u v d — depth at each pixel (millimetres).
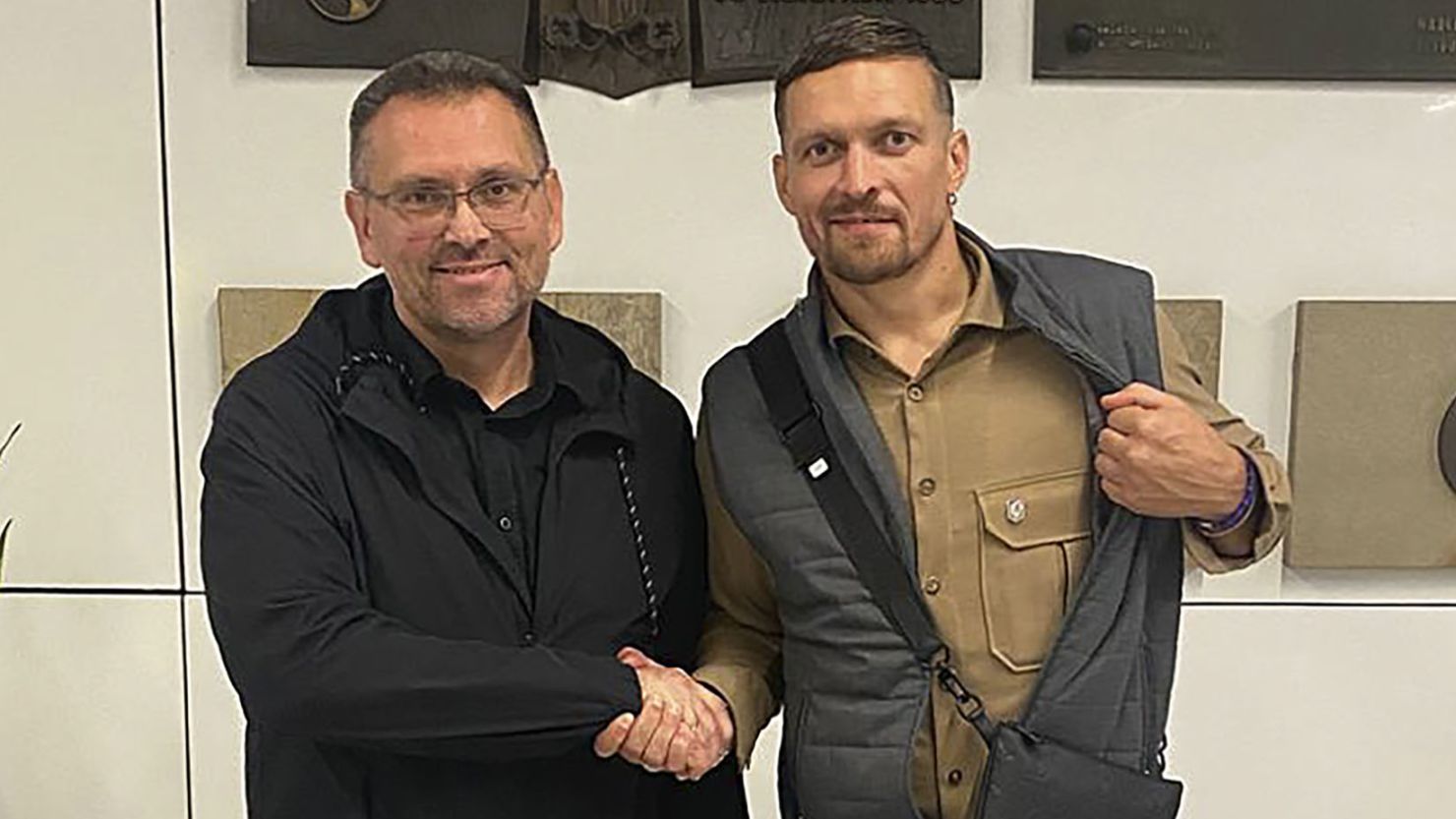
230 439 1168
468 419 1220
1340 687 1979
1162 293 1914
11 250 1886
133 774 1982
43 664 1959
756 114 1869
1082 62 1860
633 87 1859
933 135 1156
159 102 1860
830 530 1197
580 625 1218
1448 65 1866
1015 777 1155
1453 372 1915
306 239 1883
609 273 1893
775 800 1982
